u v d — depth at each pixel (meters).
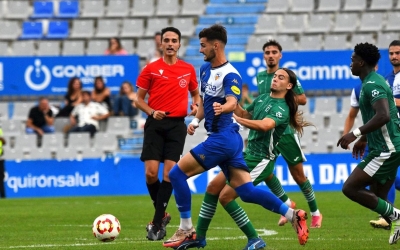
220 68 27.33
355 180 28.41
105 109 72.19
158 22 86.44
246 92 68.25
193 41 84.06
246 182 27.19
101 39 86.81
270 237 33.62
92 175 65.44
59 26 87.81
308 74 72.88
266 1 87.25
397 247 29.16
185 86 34.88
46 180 65.19
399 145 28.22
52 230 38.44
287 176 63.75
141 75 34.62
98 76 72.12
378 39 80.75
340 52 72.75
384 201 28.30
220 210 48.97
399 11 85.19
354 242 31.06
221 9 87.44
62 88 74.56
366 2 86.75
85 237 34.75
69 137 71.12
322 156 63.94
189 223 28.38
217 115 26.62
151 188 35.03
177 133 34.59
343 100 74.69
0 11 90.44
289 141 37.59
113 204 54.84
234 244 30.97
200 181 64.06
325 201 53.88
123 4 89.56
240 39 83.50
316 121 71.56
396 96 38.53
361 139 30.55
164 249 29.72
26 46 84.88
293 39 81.19
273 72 38.31
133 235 35.44
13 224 41.91
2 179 64.94
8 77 74.44
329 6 86.62
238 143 27.38
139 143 71.56
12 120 75.56
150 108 34.38
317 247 29.41
